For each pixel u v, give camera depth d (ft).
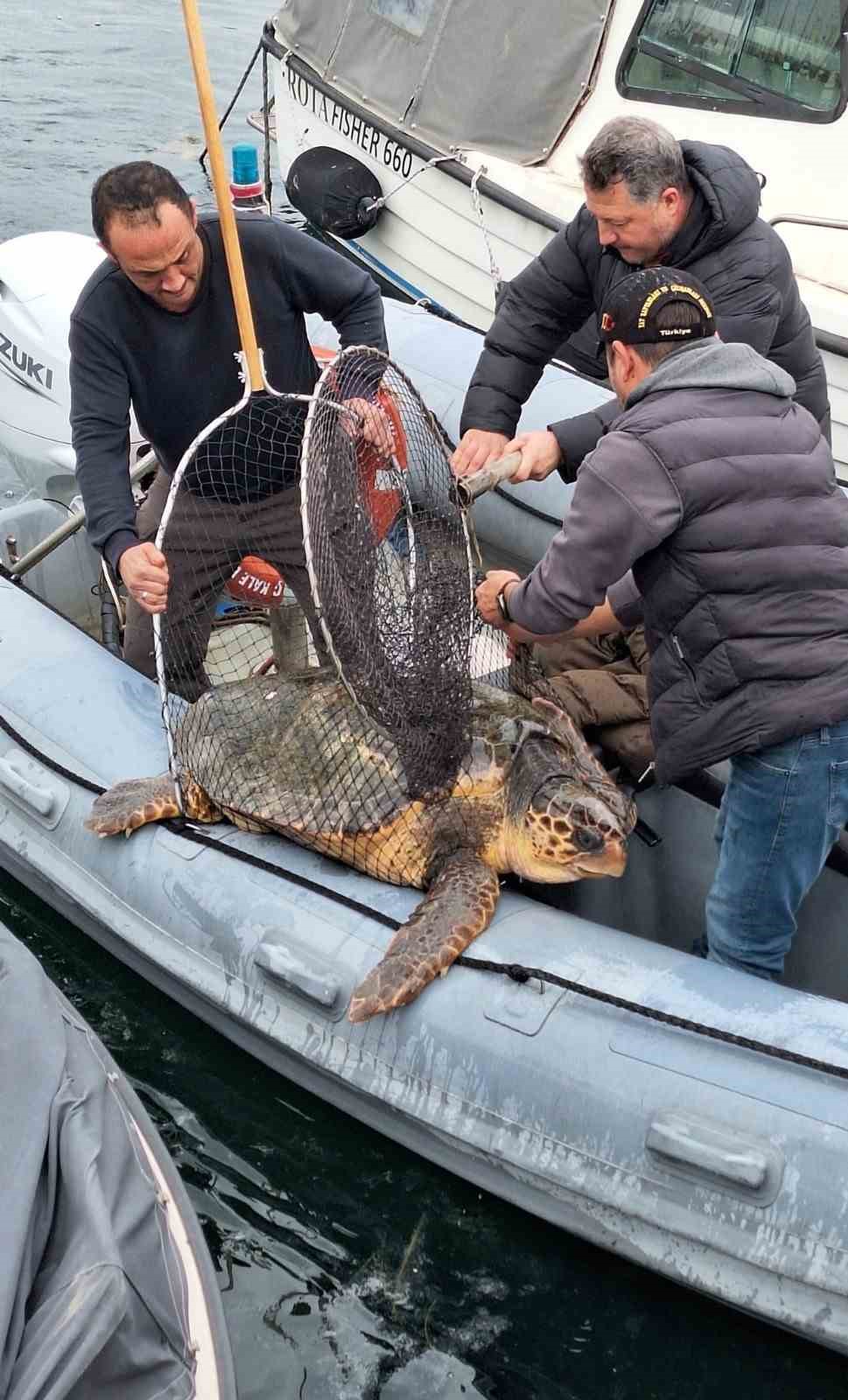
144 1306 7.70
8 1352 7.28
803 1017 9.12
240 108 36.96
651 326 8.92
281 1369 9.42
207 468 12.00
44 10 44.32
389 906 10.56
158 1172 9.11
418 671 10.16
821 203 18.93
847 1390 9.25
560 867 10.11
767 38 18.99
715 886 9.95
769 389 8.97
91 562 16.61
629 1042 9.36
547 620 9.25
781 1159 8.68
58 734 12.60
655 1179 9.09
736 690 9.15
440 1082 9.91
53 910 13.26
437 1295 9.98
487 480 10.70
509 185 21.36
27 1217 7.78
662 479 8.68
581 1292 9.92
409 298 24.81
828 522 8.94
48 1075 8.64
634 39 20.54
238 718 11.57
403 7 23.11
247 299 9.79
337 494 9.92
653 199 10.69
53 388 18.51
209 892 11.14
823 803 9.23
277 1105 11.39
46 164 32.35
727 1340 9.51
